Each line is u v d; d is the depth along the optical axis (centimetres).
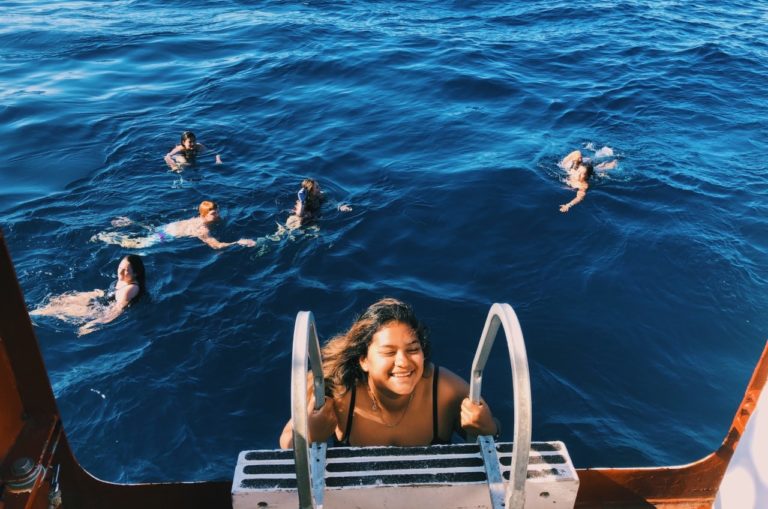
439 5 1914
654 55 1521
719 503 225
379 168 1023
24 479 183
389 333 243
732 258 803
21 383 194
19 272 776
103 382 615
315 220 877
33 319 700
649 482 256
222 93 1310
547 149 1079
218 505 255
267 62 1467
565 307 712
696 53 1533
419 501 209
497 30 1691
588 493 259
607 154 1064
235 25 1727
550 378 613
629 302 722
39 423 198
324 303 724
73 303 727
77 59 1494
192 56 1520
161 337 675
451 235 848
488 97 1289
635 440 552
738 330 688
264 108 1245
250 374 626
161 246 823
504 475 208
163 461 536
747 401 246
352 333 256
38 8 1888
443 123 1175
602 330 678
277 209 907
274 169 1023
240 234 849
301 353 170
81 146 1094
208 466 530
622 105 1261
